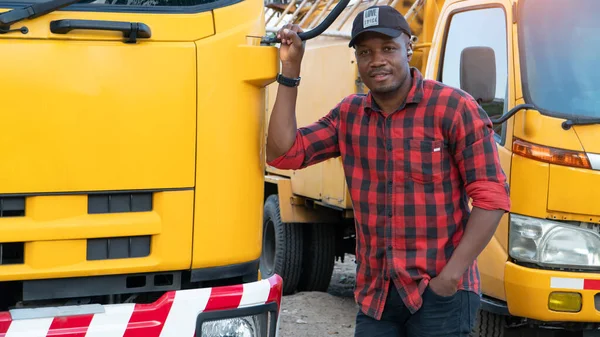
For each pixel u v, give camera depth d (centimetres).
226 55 291
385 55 311
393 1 637
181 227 286
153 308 276
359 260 335
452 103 311
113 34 276
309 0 766
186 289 300
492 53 446
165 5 285
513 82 466
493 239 464
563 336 473
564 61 466
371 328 328
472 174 312
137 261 283
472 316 321
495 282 462
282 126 330
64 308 270
